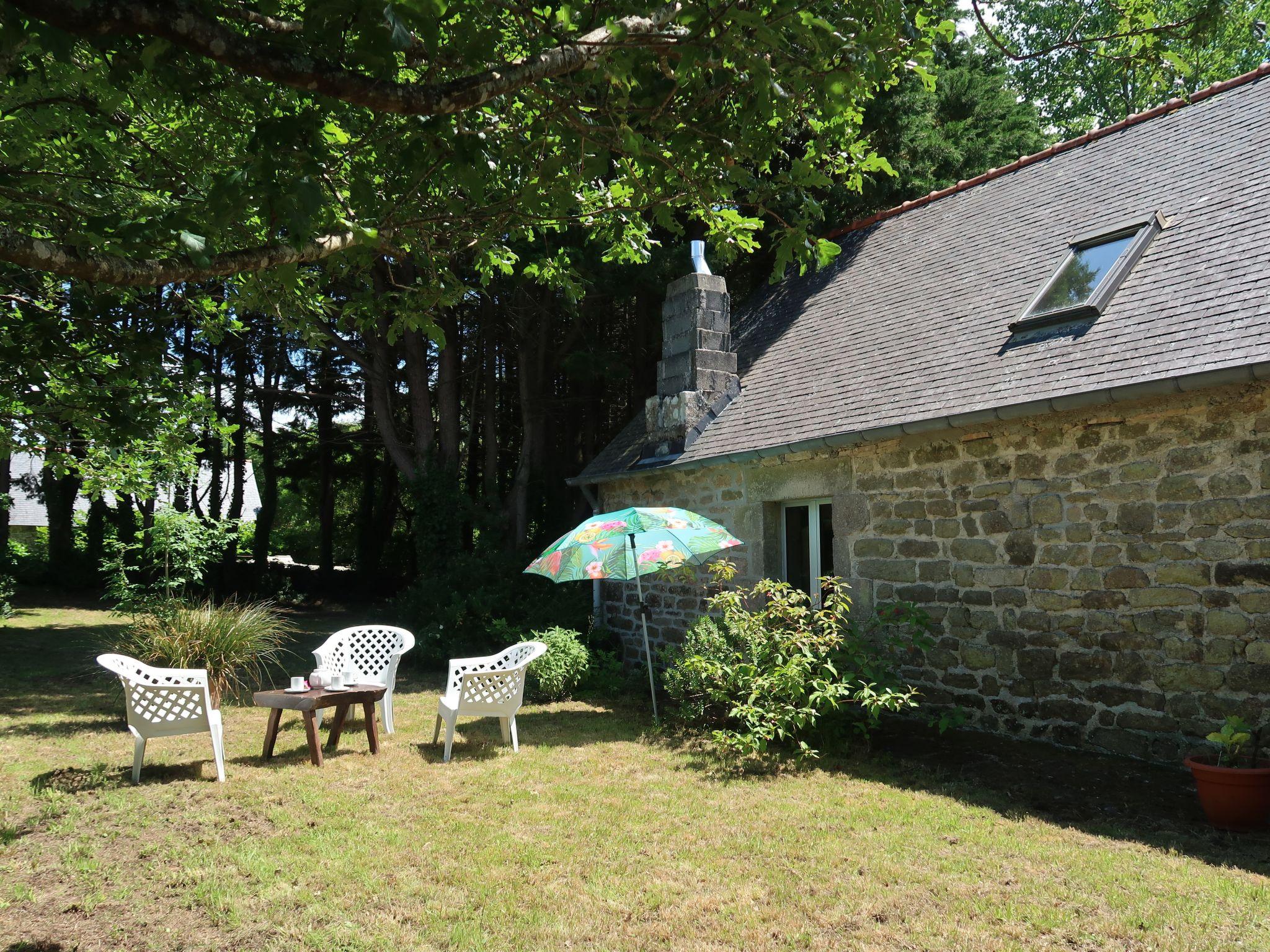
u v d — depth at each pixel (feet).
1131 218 23.56
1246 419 17.15
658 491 34.24
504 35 12.75
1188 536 17.95
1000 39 12.22
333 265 13.37
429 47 7.55
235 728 24.03
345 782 18.40
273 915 11.86
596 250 40.40
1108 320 20.33
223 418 61.16
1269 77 24.99
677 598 32.89
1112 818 15.46
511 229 13.75
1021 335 22.49
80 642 42.11
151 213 9.12
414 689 31.17
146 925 11.62
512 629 34.42
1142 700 18.63
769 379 31.81
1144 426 18.79
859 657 20.71
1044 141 48.78
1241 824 14.62
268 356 64.18
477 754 20.97
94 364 12.04
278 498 86.22
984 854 13.79
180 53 8.61
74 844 14.60
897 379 24.94
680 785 18.01
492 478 52.44
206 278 8.98
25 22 7.75
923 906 11.95
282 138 8.11
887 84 11.48
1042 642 20.61
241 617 26.58
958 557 22.61
